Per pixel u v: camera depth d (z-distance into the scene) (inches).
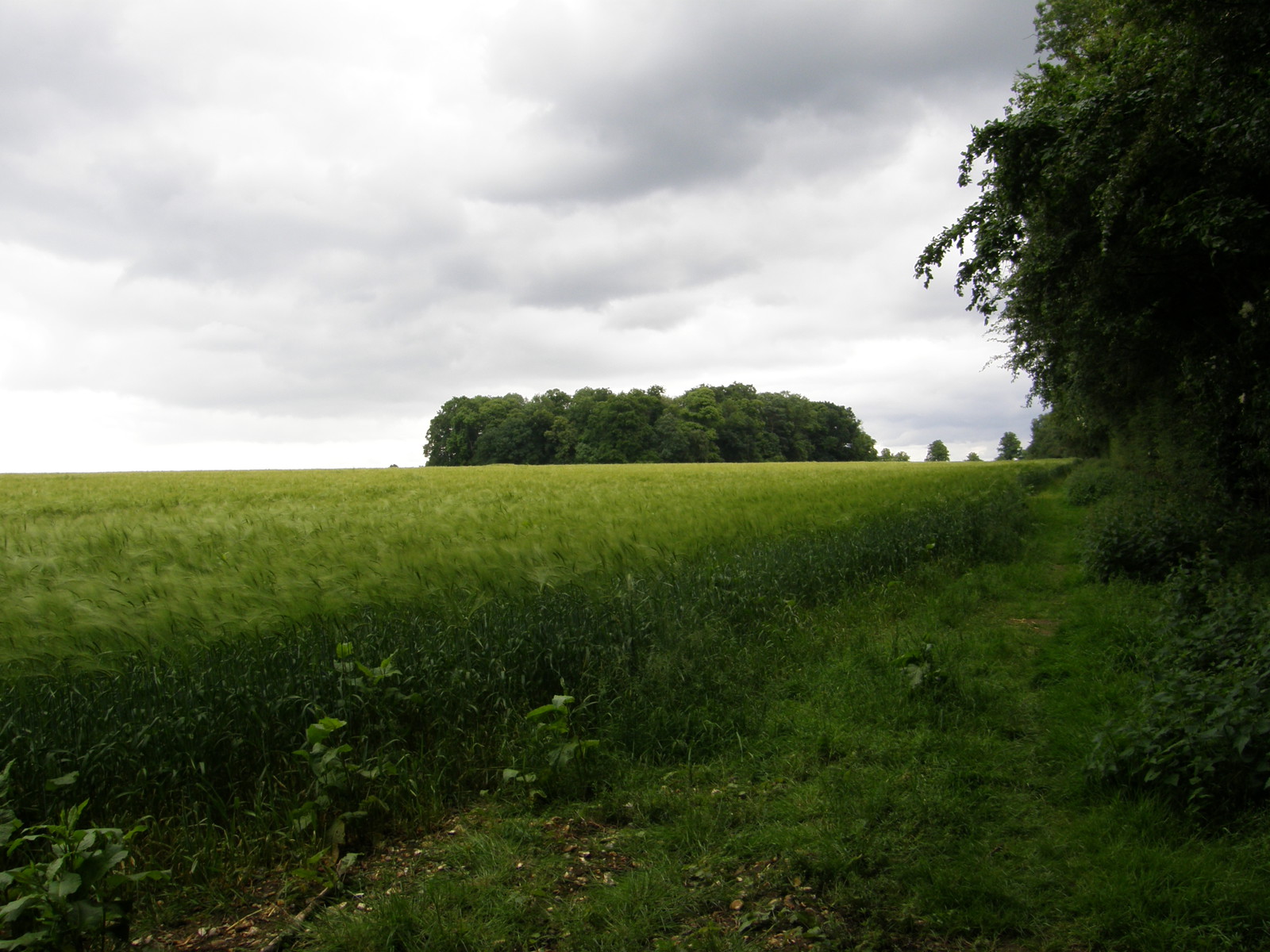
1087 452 2039.9
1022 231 401.4
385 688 178.5
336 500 665.0
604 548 301.4
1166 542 347.3
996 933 111.0
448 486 869.2
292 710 169.8
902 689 205.6
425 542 314.3
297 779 155.5
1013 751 173.5
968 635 267.3
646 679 207.3
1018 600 332.8
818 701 208.7
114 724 157.5
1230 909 109.6
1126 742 150.4
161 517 489.4
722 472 1395.2
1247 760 131.1
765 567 317.4
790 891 122.1
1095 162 322.0
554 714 188.1
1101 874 121.5
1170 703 150.6
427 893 122.4
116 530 390.6
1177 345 431.8
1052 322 521.3
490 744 177.9
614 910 117.2
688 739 187.6
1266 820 127.9
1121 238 352.8
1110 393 767.7
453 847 139.3
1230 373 393.4
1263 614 188.5
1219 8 232.5
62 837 119.3
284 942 113.8
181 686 171.9
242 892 128.5
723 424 3993.6
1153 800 137.6
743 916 115.6
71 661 175.6
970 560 410.3
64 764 145.2
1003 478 1175.6
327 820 147.6
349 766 148.9
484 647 205.0
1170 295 384.8
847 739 180.9
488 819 152.9
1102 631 259.0
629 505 532.7
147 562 291.4
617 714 193.9
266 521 430.9
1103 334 427.5
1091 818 137.5
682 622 243.8
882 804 145.9
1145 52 292.0
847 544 374.0
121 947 111.5
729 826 145.0
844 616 291.7
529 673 204.7
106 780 146.0
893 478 1079.0
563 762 161.0
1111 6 356.8
